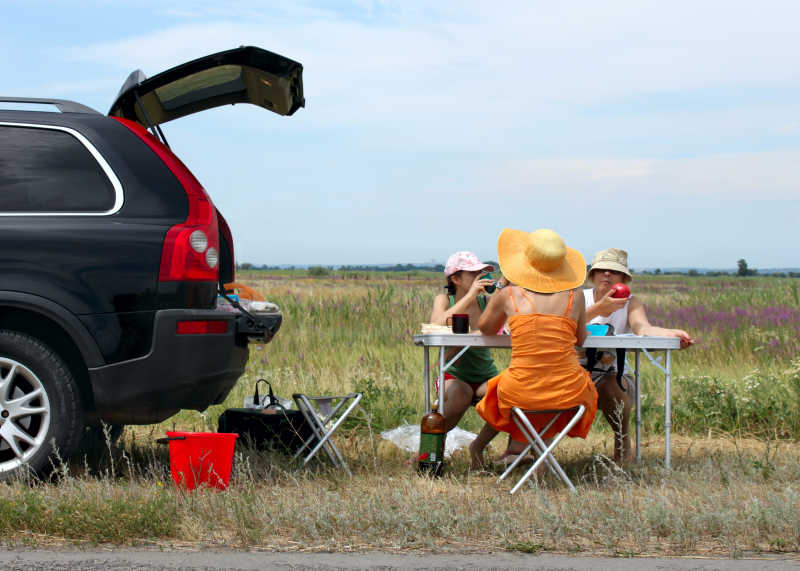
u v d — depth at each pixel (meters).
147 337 4.55
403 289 18.66
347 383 8.11
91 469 5.06
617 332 5.68
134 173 4.75
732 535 3.68
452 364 5.41
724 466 4.98
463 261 5.71
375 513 3.87
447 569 3.24
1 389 4.46
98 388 4.50
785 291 18.00
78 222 4.59
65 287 4.49
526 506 4.09
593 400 4.80
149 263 4.59
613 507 3.95
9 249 4.48
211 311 4.68
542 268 4.79
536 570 3.24
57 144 4.74
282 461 5.21
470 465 5.38
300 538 3.66
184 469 4.43
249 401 6.12
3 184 4.64
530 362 4.68
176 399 4.61
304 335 11.55
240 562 3.31
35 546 3.47
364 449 5.96
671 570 3.25
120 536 3.57
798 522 3.72
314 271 79.69
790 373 7.30
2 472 4.44
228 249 5.80
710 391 7.18
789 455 5.61
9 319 4.61
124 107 5.25
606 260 5.71
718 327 11.98
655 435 6.65
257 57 5.00
